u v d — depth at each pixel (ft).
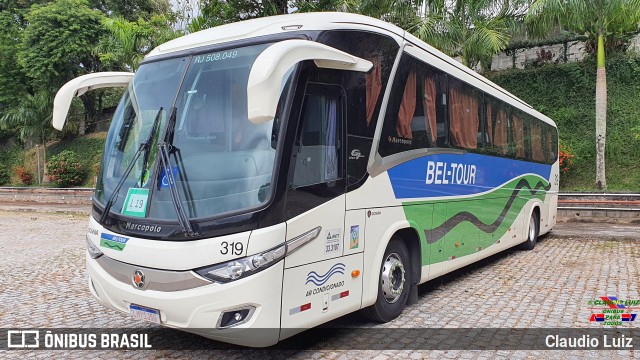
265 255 12.32
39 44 88.43
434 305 20.45
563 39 69.92
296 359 14.71
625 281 24.57
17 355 15.31
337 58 14.34
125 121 15.87
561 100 65.87
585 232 42.63
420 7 49.57
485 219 26.18
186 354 15.23
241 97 13.78
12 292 23.26
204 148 13.69
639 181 55.77
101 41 78.02
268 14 39.83
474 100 24.86
